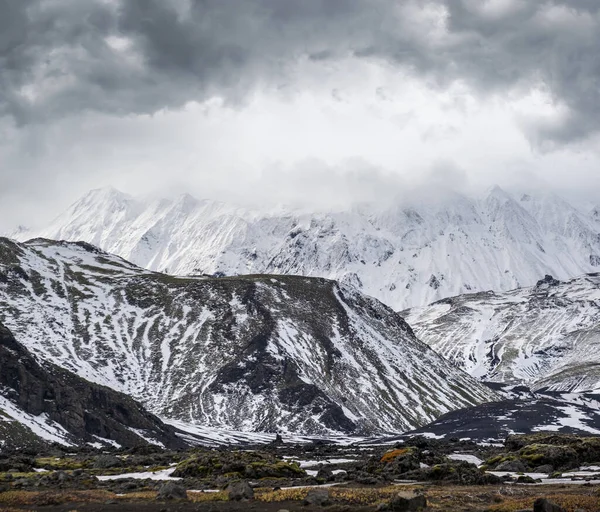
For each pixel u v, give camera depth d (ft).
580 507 186.50
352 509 195.21
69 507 208.23
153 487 248.52
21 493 230.07
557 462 307.37
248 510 196.95
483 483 252.42
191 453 377.91
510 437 375.45
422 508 191.72
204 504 206.18
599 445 328.08
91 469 320.70
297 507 200.44
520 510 179.32
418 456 311.68
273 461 301.22
